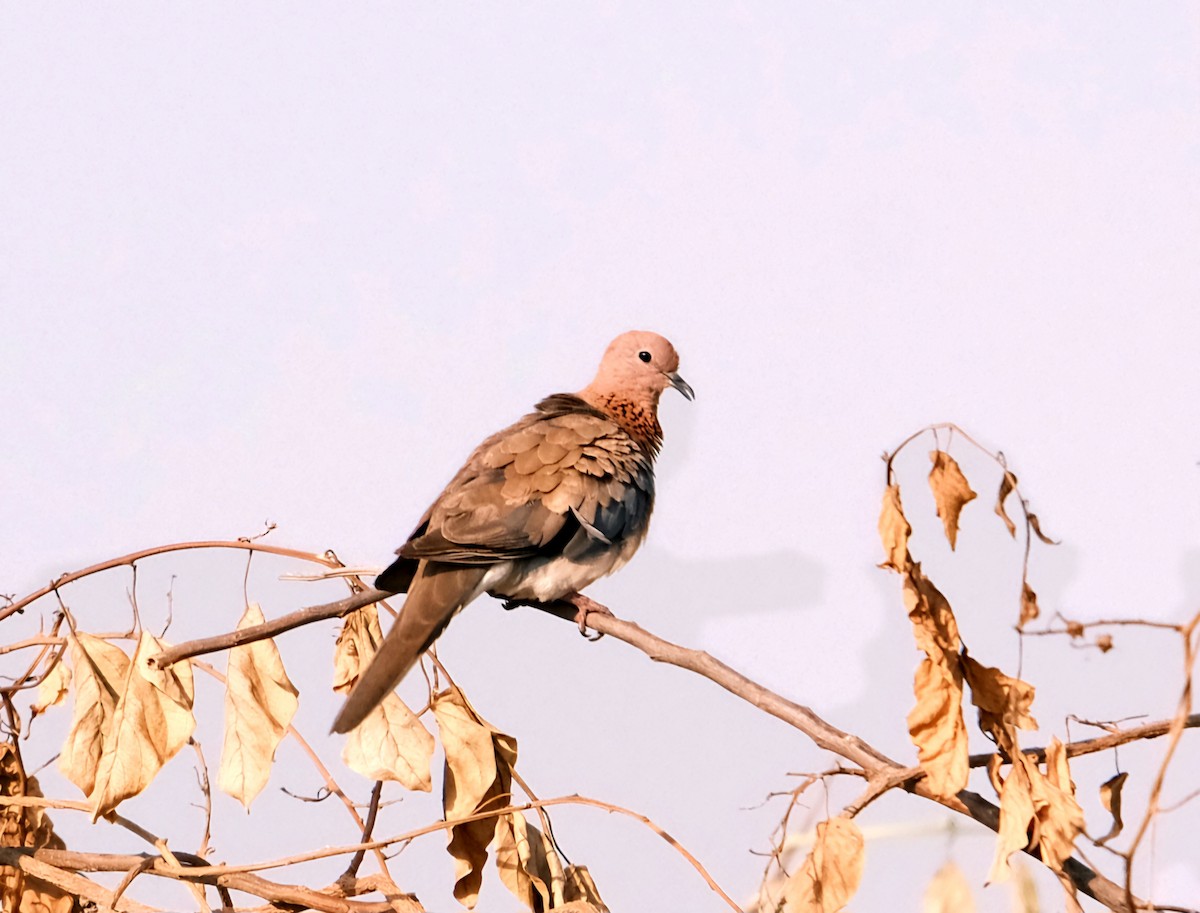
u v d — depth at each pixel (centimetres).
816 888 714
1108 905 712
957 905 792
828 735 764
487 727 891
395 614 994
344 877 869
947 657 717
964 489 737
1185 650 625
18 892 933
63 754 868
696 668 826
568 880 894
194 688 902
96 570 909
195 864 877
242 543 921
